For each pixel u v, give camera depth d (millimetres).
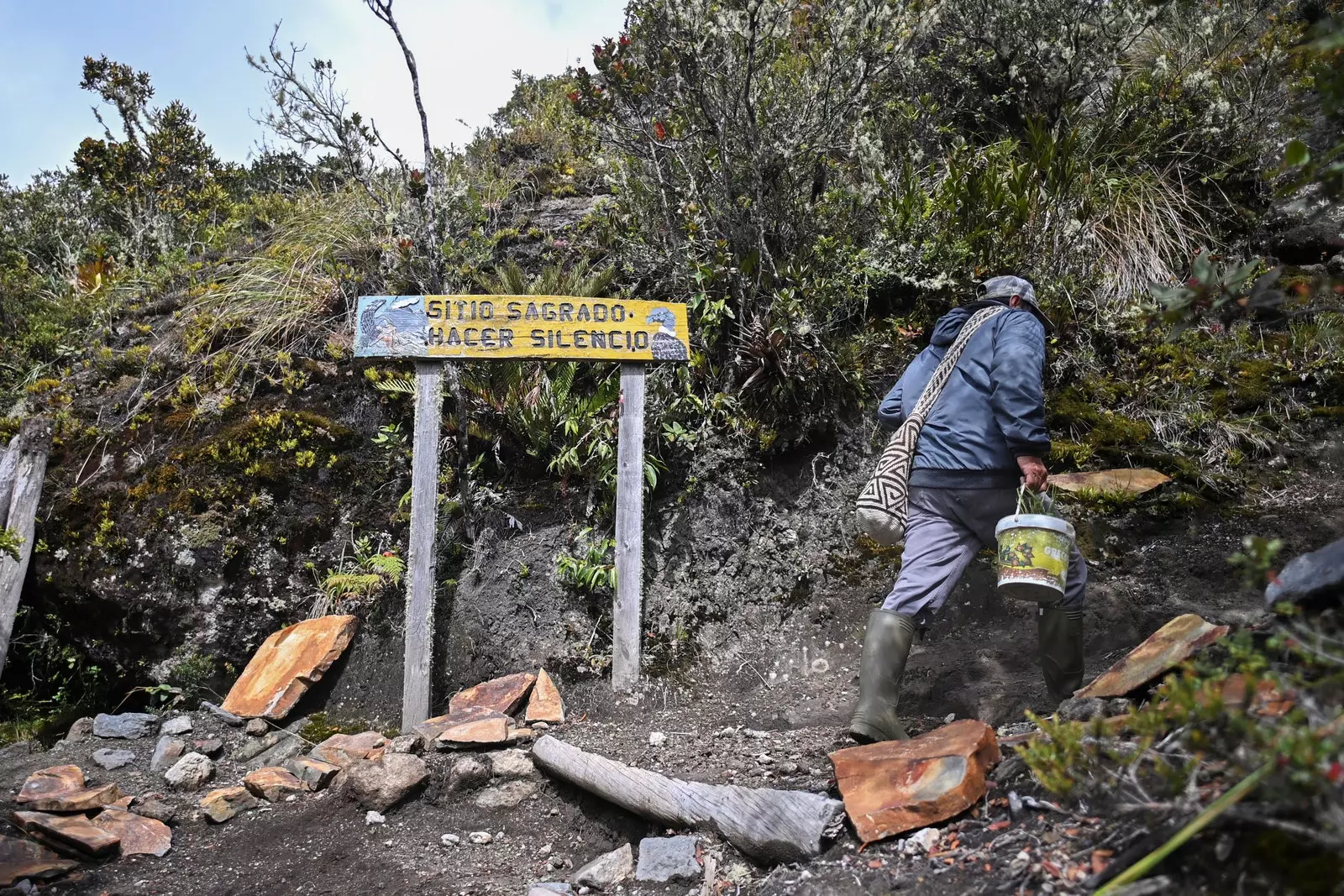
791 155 5020
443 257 5137
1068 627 3230
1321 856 1640
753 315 4871
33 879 3088
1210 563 4070
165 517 4684
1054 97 6160
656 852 2986
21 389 6133
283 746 4102
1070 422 4797
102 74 9797
